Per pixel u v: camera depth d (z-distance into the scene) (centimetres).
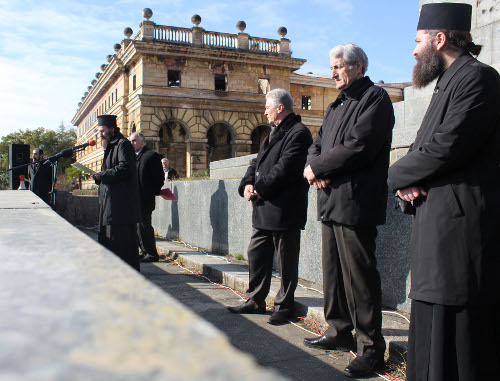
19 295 42
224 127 3638
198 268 589
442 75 196
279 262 365
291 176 345
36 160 978
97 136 4975
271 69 3566
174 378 24
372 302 262
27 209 240
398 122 493
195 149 3300
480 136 171
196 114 3300
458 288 167
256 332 342
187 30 3303
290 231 358
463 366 169
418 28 204
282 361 285
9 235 107
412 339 189
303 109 3919
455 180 174
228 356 28
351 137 257
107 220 463
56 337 30
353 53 271
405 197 188
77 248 81
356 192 256
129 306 39
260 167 364
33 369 24
